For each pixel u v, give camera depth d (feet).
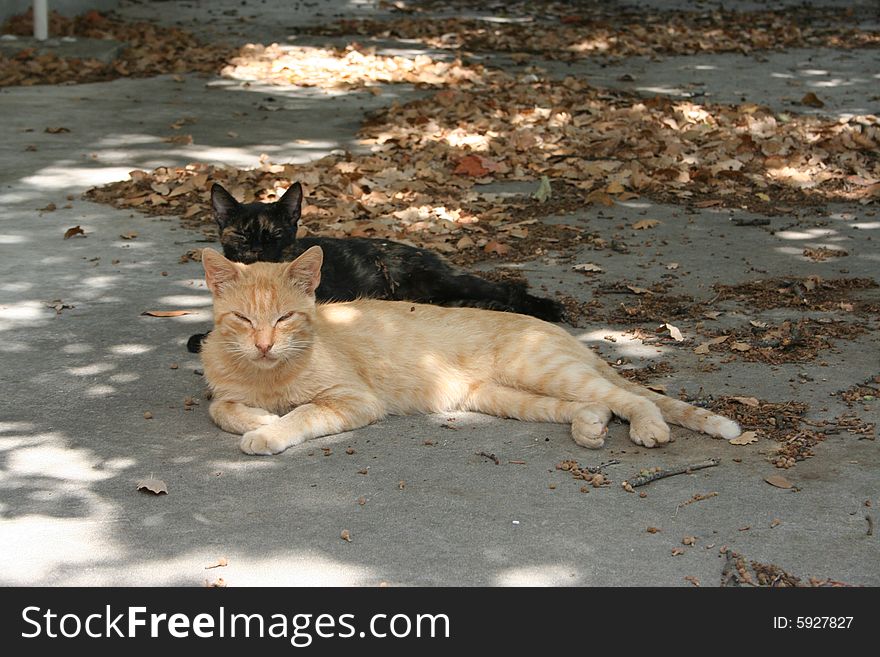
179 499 9.34
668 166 14.12
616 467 9.56
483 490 9.39
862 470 9.50
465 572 8.92
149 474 9.53
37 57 20.45
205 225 12.77
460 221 12.84
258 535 9.11
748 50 23.41
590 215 13.05
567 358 10.02
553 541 9.07
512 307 11.11
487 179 13.79
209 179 13.52
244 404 9.98
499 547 9.04
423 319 10.21
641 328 11.00
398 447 9.75
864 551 9.00
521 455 9.67
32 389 10.27
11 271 11.82
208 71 20.67
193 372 10.49
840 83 20.01
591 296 11.48
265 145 15.37
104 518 9.22
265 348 9.73
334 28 25.52
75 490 9.41
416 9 29.04
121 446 9.75
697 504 9.29
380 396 10.07
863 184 13.66
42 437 9.82
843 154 14.64
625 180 13.71
